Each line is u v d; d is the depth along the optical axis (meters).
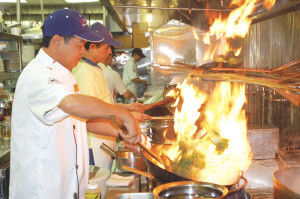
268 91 2.36
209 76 1.69
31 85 1.28
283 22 2.50
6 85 4.06
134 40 6.36
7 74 3.22
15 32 3.52
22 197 1.36
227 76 1.60
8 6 5.68
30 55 4.73
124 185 1.54
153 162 1.30
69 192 1.42
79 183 1.47
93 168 1.71
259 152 2.01
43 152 1.32
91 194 1.29
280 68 1.69
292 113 2.41
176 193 1.13
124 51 6.74
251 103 2.62
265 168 1.83
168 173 1.25
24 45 5.13
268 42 2.72
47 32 1.32
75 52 1.35
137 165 1.77
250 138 2.01
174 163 1.37
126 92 3.54
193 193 1.13
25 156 1.34
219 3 2.67
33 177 1.33
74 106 1.16
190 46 4.01
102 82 2.40
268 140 2.02
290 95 1.42
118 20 4.48
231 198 1.16
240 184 1.33
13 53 3.68
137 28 6.31
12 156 1.39
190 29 3.94
